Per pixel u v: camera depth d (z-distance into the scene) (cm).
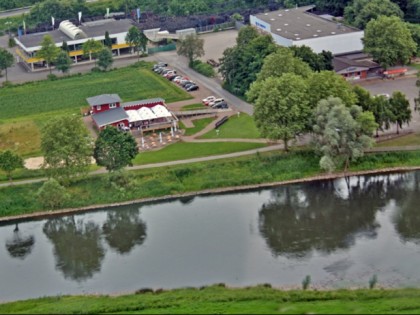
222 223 19138
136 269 17088
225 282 16162
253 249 17612
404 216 18912
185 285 16150
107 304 15125
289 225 18812
